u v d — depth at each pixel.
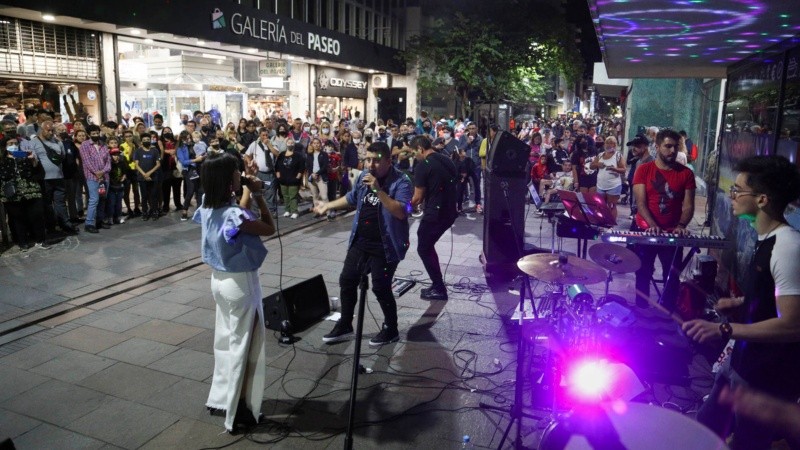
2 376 4.31
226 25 14.20
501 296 6.21
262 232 3.56
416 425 3.69
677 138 5.12
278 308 5.06
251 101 18.91
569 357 3.11
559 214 6.32
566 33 23.34
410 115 25.92
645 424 1.59
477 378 4.34
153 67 15.94
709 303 5.11
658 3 3.45
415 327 5.34
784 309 2.22
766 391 2.45
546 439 1.67
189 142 10.37
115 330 5.20
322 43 19.06
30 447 3.42
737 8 3.52
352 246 4.88
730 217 5.82
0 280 6.47
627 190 12.59
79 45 11.79
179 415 3.79
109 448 3.42
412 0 27.11
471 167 11.26
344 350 4.83
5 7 9.56
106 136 9.59
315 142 10.69
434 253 6.05
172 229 9.23
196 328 5.26
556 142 15.12
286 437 3.56
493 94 23.89
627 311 3.81
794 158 4.41
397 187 4.67
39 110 10.18
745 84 5.81
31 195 7.66
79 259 7.36
